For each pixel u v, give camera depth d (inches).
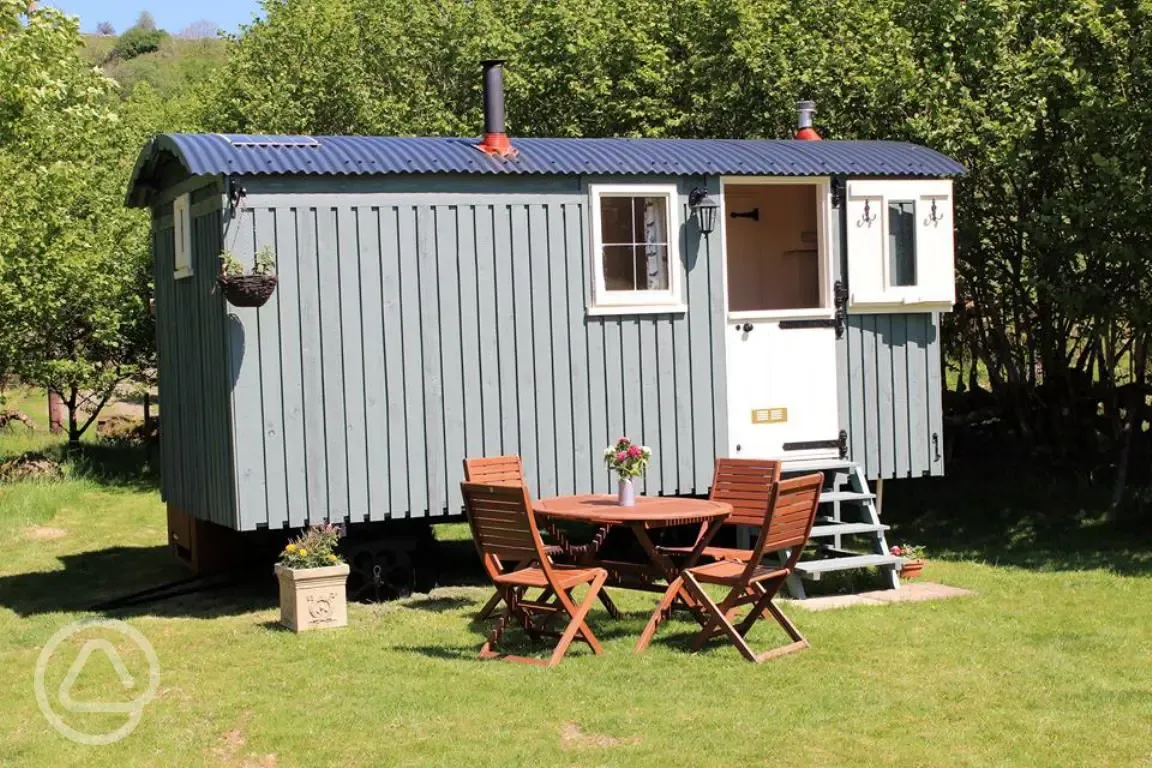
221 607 357.4
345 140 363.3
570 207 370.9
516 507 276.5
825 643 294.4
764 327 397.4
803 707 241.4
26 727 239.9
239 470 334.3
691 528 428.8
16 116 510.0
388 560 366.0
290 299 339.0
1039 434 533.3
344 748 221.8
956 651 286.0
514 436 365.4
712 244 389.7
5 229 546.9
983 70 472.7
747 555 313.3
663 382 384.2
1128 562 397.7
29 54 492.1
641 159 381.1
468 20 659.4
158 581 402.9
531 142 386.3
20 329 629.9
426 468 355.3
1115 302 439.2
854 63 513.0
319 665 281.1
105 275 654.5
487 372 362.0
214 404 354.3
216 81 825.5
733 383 393.4
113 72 3107.8
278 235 337.1
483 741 223.3
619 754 215.3
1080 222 425.7
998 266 491.5
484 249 360.8
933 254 414.6
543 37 593.6
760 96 544.4
